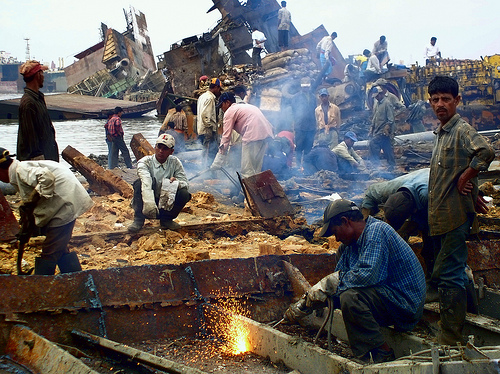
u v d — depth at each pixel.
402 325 4.01
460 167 4.15
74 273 4.19
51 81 111.88
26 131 6.28
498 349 3.34
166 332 4.42
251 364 3.99
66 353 3.43
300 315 4.14
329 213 3.96
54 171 4.73
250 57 24.70
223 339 4.39
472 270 5.25
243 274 4.83
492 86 20.98
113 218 7.86
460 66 21.33
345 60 30.14
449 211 4.21
